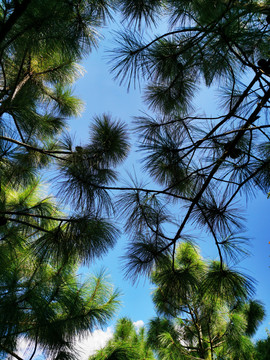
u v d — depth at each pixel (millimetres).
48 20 1744
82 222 1819
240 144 2176
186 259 2867
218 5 1484
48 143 2951
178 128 2240
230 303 1762
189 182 2193
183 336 5094
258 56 2039
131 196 2004
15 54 2041
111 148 2064
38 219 2279
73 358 1767
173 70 2039
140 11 1901
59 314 2062
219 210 1949
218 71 1952
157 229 1975
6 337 1439
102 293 2369
